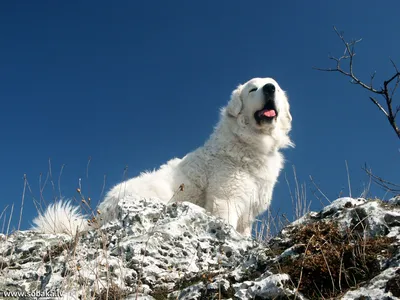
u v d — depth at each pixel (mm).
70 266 1567
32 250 1872
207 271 1562
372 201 1553
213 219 1896
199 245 1792
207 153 2721
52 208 2291
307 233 1450
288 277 1248
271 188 2775
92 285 1495
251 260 1486
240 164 2674
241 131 2703
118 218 1926
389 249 1260
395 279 1095
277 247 1506
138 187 2650
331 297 1161
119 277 1567
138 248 1693
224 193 2615
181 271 1660
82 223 2281
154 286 1565
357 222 1450
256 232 2023
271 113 2711
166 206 1942
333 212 1601
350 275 1226
